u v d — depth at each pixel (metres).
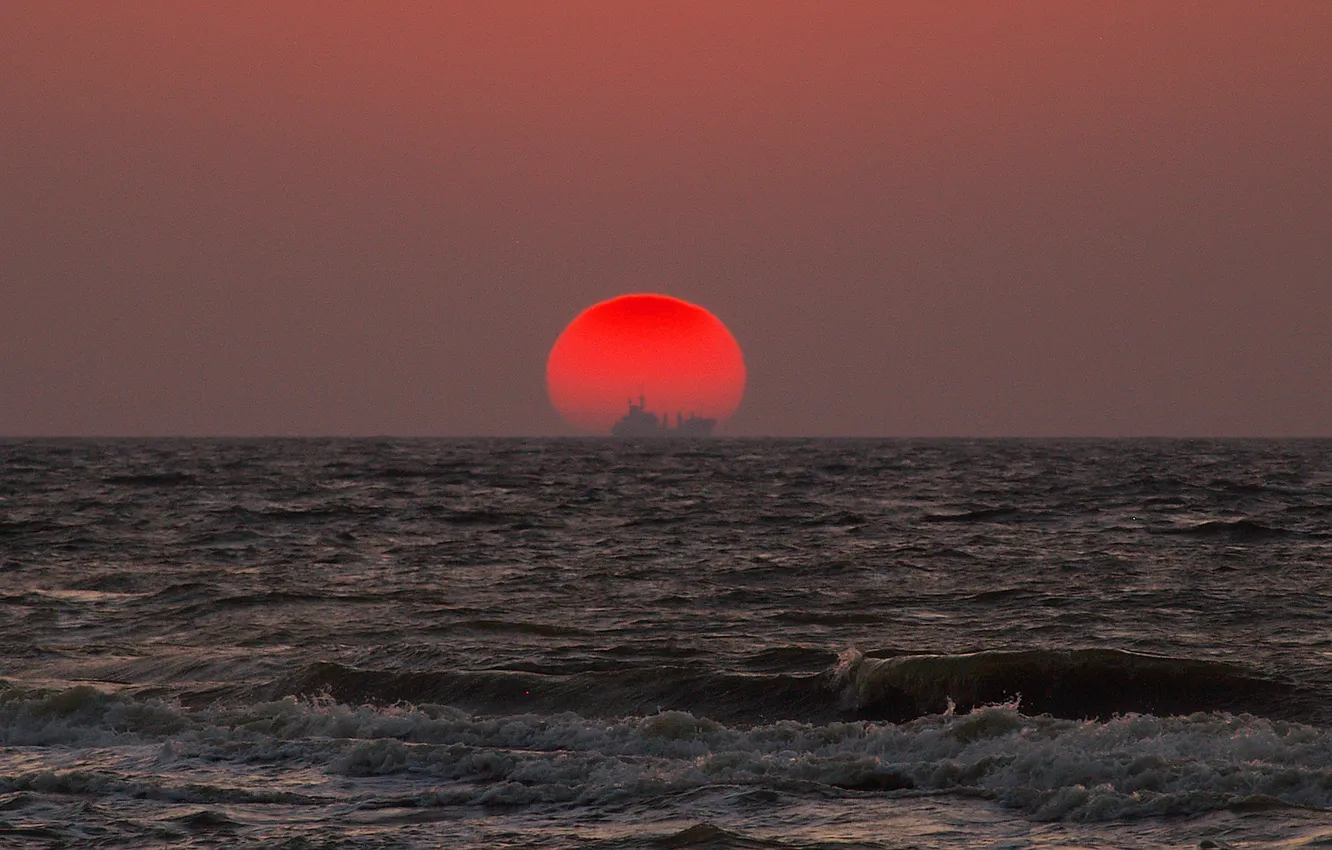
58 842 46.22
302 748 59.00
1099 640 88.69
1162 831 44.56
